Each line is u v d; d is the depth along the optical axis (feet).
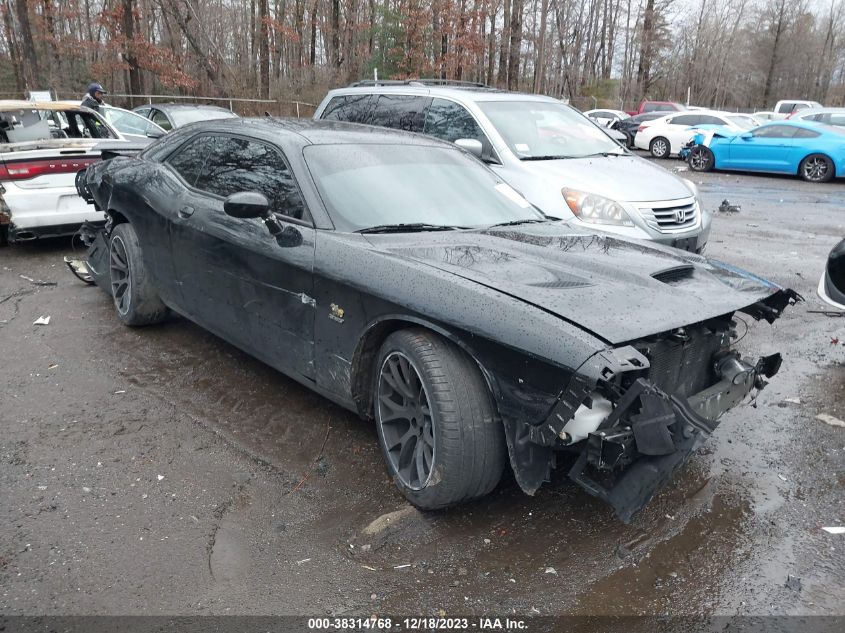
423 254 10.42
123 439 11.84
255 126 13.88
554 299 8.93
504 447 9.43
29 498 10.03
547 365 8.14
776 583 8.66
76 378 14.26
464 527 9.66
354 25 104.06
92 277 18.90
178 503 10.06
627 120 87.35
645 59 153.99
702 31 198.39
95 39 115.03
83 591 8.21
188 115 42.24
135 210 15.72
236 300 12.99
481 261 10.23
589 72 173.88
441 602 8.21
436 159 13.97
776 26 195.00
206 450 11.57
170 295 15.33
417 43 101.09
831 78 218.38
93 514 9.71
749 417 13.30
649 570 8.86
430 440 9.57
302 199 11.81
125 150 18.95
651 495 8.20
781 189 49.19
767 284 10.76
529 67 142.61
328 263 10.82
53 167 23.02
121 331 16.98
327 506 10.10
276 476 10.85
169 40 106.32
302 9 121.90
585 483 8.57
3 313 18.26
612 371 7.66
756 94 203.82
